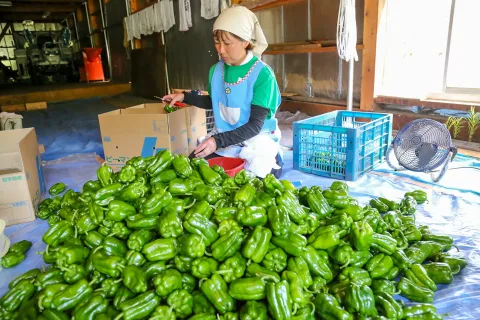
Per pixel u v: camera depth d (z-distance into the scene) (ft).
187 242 7.22
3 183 11.80
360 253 8.05
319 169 15.88
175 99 15.90
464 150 18.13
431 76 21.45
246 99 13.42
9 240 10.75
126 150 16.15
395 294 8.01
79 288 6.93
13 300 7.34
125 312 6.40
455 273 8.67
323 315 6.89
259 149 13.75
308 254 7.63
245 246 7.40
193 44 39.78
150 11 44.75
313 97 28.35
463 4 19.11
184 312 6.81
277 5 28.60
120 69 62.95
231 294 6.85
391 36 22.58
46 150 22.11
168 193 8.25
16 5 67.87
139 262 7.37
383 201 11.92
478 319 7.34
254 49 13.73
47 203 12.89
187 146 17.72
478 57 19.22
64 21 84.33
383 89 23.61
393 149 15.85
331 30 25.80
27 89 55.21
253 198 8.61
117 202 8.08
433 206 12.28
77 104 46.19
